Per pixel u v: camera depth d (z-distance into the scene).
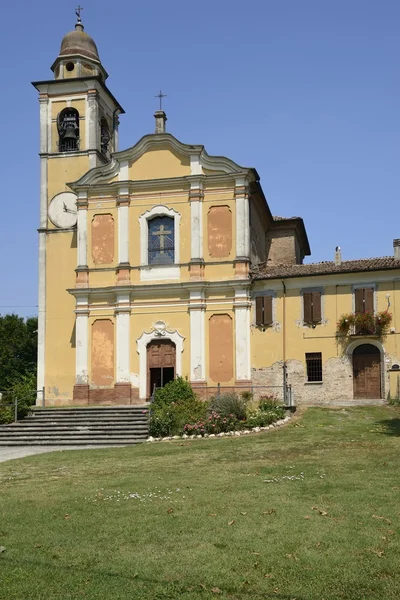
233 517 11.68
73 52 42.12
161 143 37.22
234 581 8.82
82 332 36.72
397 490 13.53
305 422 27.02
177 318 35.88
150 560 9.59
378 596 8.30
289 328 34.31
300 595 8.39
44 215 39.75
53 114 40.91
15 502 13.41
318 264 35.94
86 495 13.91
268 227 44.62
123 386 35.69
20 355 68.56
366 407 30.75
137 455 20.73
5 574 9.15
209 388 34.78
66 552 10.02
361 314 33.12
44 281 39.09
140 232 36.84
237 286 35.16
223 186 36.28
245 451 20.48
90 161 39.94
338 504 12.46
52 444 25.91
